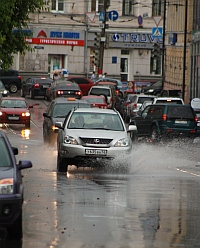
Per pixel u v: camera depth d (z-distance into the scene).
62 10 165.62
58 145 44.72
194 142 71.81
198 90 127.94
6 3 46.69
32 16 162.12
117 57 171.00
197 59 129.00
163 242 23.64
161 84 140.12
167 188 36.56
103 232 25.03
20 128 85.44
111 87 118.81
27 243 23.31
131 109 101.25
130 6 170.75
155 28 136.62
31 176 40.84
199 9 129.12
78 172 43.62
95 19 167.88
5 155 25.20
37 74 162.88
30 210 29.12
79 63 167.50
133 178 40.94
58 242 23.45
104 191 34.91
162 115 69.44
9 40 48.94
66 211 29.02
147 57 172.62
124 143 43.84
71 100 67.50
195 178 41.62
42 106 120.31
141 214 28.62
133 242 23.56
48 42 163.38
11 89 145.50
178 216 28.31
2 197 23.19
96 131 44.25
